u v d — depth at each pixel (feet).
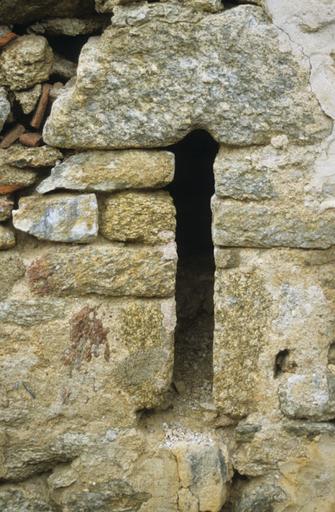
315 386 12.19
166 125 11.85
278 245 12.05
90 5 12.19
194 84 11.81
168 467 12.23
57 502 12.30
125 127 11.85
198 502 12.25
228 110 11.85
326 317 12.14
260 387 12.22
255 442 12.29
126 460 12.23
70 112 11.83
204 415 12.45
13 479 12.31
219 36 11.75
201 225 14.01
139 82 11.80
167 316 12.14
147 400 12.21
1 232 11.98
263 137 11.92
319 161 11.97
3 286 12.05
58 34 12.41
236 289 12.09
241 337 12.15
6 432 12.19
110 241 12.08
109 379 12.16
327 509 12.33
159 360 12.18
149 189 12.09
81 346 12.10
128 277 12.03
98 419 12.21
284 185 11.99
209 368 13.01
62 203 11.94
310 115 11.90
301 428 12.25
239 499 12.41
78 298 12.09
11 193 12.08
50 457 12.25
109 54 11.76
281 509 12.35
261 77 11.82
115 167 11.93
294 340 12.16
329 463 12.30
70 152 12.06
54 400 12.16
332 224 12.00
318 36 11.82
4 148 12.06
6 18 12.17
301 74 11.85
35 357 12.10
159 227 12.03
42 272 12.02
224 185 12.00
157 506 12.28
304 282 12.10
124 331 12.12
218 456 12.23
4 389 12.12
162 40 11.75
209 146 13.70
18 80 12.05
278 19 11.78
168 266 12.07
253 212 12.00
